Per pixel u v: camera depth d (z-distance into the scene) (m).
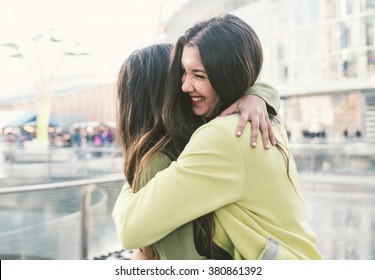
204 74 1.09
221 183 1.00
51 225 3.96
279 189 1.04
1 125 24.03
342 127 22.47
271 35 25.61
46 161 11.28
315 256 1.06
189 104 1.21
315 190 9.23
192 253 1.09
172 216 1.02
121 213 1.11
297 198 1.09
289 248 1.03
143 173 1.15
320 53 23.14
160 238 1.06
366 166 10.79
